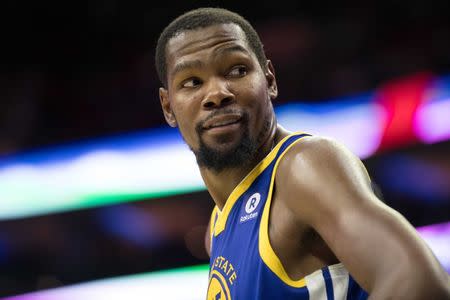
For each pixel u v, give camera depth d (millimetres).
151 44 26250
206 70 4887
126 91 24703
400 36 23531
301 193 4195
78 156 21828
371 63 22984
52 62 25922
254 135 4914
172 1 26688
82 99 24672
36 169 21609
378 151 19125
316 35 24406
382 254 3543
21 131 23438
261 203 4680
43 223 20406
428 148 18406
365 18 24781
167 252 19719
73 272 20000
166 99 5785
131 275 19609
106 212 20359
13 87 24781
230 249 4820
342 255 3779
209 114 4840
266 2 25953
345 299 4312
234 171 5055
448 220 17844
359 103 20906
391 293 3402
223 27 5004
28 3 26500
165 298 18906
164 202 19938
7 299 19703
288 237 4371
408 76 21109
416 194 18266
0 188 21109
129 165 21109
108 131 22875
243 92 4871
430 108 19219
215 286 4891
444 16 23797
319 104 21578
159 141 21297
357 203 3818
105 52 26078
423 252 3479
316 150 4348
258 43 5371
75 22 26594
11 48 25953
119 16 26688
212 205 19703
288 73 23656
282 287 4344
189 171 20250
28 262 20109
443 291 3359
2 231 20344
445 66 21781
